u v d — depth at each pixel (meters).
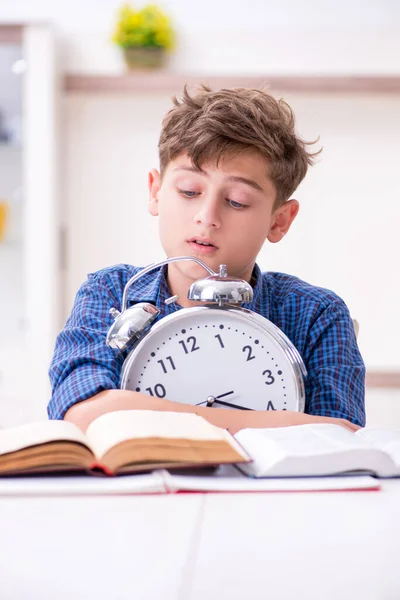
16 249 3.92
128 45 3.85
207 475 0.94
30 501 0.82
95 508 0.79
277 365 1.33
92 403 1.27
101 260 3.99
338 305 1.60
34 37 3.80
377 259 3.97
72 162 3.97
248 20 4.15
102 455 0.91
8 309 3.94
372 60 3.95
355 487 0.89
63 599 0.54
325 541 0.68
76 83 3.87
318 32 3.95
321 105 3.93
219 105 1.42
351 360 1.57
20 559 0.62
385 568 0.61
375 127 3.94
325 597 0.55
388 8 4.12
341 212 3.96
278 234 1.60
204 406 1.32
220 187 1.39
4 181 3.89
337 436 1.02
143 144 3.96
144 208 3.98
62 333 1.53
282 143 1.48
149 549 0.65
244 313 1.32
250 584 0.57
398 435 1.13
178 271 1.49
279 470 0.92
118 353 1.43
